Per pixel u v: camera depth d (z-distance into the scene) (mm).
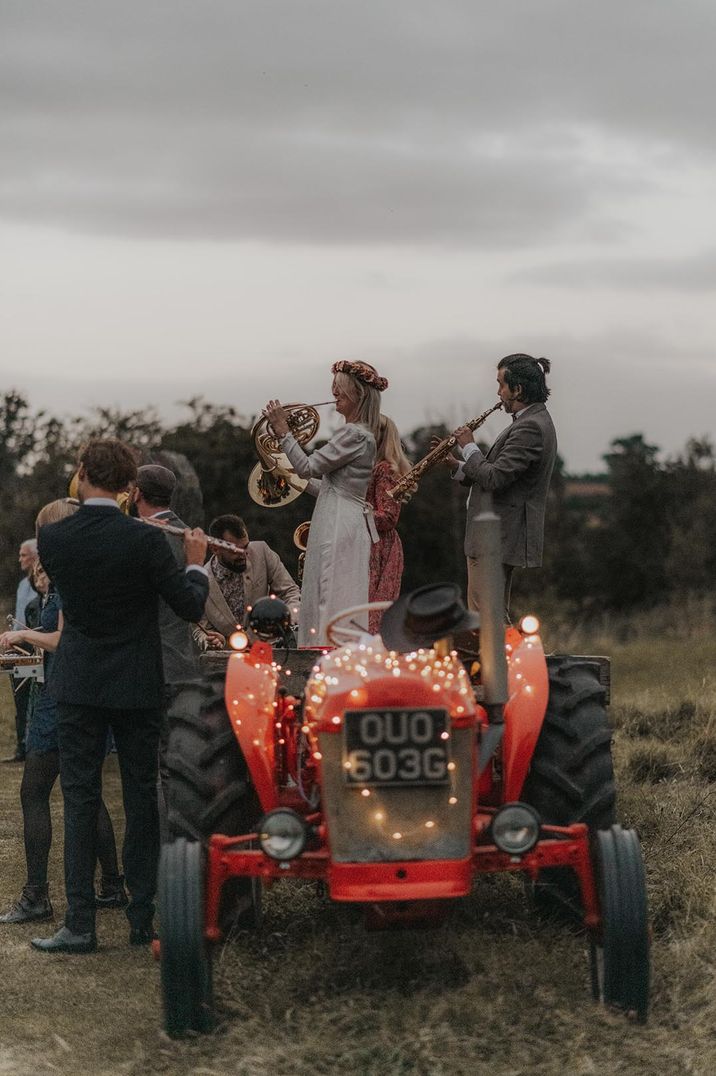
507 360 6652
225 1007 4438
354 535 6059
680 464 34938
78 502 5520
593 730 4848
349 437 6020
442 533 27250
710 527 32969
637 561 33500
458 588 4438
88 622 5367
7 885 6457
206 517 22984
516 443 6520
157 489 6398
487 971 4500
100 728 5438
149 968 5156
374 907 4258
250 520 22859
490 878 5629
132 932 5488
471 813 4188
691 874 5492
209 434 23375
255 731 4680
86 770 5426
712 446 35188
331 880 4168
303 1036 4148
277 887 5684
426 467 6516
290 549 22844
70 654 5391
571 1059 3910
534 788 4789
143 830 5504
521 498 6621
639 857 4211
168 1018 4258
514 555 6609
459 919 5074
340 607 6016
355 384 6207
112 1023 4547
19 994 4883
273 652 5312
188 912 4215
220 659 5566
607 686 5398
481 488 6523
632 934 4117
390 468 6375
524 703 4730
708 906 5109
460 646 5406
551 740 4844
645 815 6633
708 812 6734
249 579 7297
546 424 6609
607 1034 4066
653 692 10984
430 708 4137
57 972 5137
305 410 6309
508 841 4070
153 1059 4160
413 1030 4105
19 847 7207
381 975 4578
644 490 34312
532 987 4402
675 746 8523
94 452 5387
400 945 4770
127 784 5523
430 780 4137
